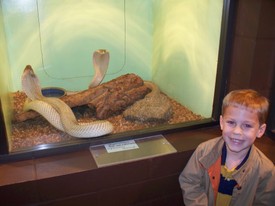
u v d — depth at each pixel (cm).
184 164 167
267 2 160
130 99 207
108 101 200
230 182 137
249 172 134
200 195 145
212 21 186
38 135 174
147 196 167
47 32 232
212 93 194
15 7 218
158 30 250
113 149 163
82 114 202
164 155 160
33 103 183
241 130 129
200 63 203
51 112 176
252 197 135
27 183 139
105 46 250
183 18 215
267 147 173
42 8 225
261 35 166
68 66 245
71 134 166
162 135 179
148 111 192
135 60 264
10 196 139
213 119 193
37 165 150
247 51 172
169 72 241
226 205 141
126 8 246
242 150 133
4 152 149
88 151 162
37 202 144
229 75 185
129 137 172
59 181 144
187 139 176
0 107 141
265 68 174
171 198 173
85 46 245
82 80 251
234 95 132
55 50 238
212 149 143
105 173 151
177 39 226
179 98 233
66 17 232
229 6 170
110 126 170
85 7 235
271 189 133
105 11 241
